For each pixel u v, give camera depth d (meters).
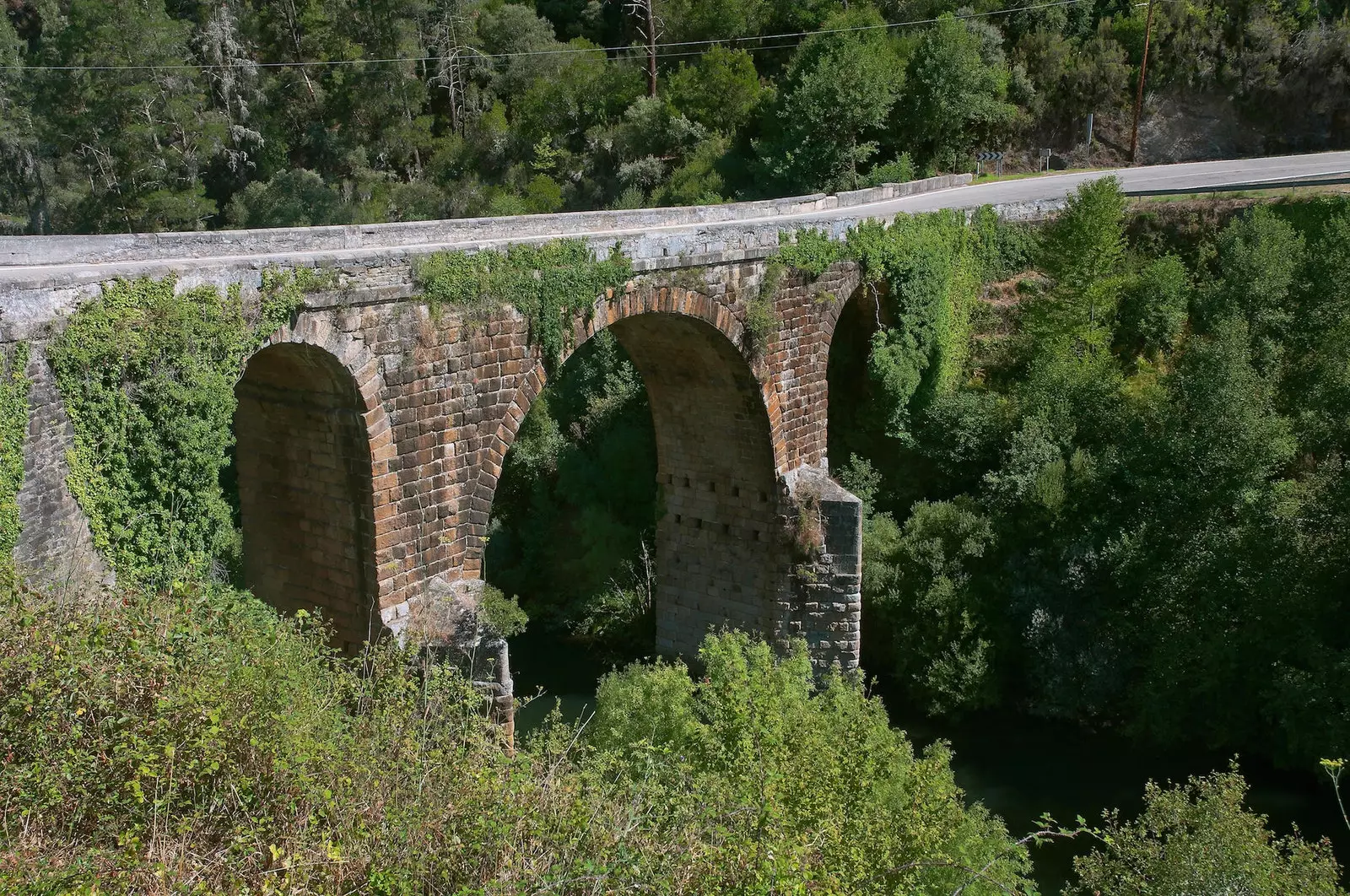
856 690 19.55
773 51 62.00
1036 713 25.52
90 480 12.87
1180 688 23.95
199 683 10.05
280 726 9.98
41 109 57.38
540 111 62.25
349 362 16.27
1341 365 25.06
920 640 26.50
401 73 63.34
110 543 13.23
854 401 31.39
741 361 24.56
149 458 13.49
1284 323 28.56
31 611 10.52
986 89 52.09
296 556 18.72
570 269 19.67
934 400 30.45
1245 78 54.47
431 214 58.06
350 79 63.44
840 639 26.42
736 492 27.11
